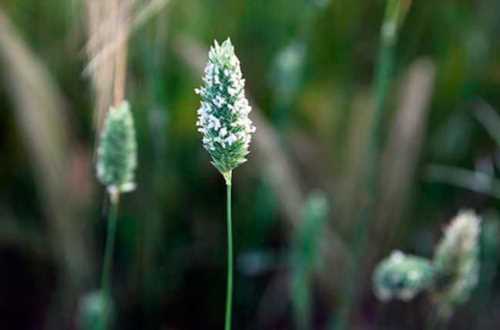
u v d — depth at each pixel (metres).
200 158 0.61
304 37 0.57
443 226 0.62
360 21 0.64
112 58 0.45
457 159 0.63
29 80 0.56
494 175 0.64
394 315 0.61
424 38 0.66
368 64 0.64
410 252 0.62
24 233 0.60
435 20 0.65
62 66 0.61
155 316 0.60
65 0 0.59
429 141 0.63
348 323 0.57
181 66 0.61
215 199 0.62
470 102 0.63
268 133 0.55
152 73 0.54
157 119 0.55
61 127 0.58
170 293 0.61
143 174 0.58
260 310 0.61
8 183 0.61
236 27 0.63
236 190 0.62
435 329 0.59
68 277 0.59
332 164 0.60
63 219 0.58
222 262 0.61
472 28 0.64
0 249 0.62
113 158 0.45
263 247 0.63
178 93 0.61
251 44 0.63
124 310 0.60
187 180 0.62
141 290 0.59
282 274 0.61
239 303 0.61
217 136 0.38
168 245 0.61
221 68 0.37
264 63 0.63
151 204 0.58
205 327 0.61
